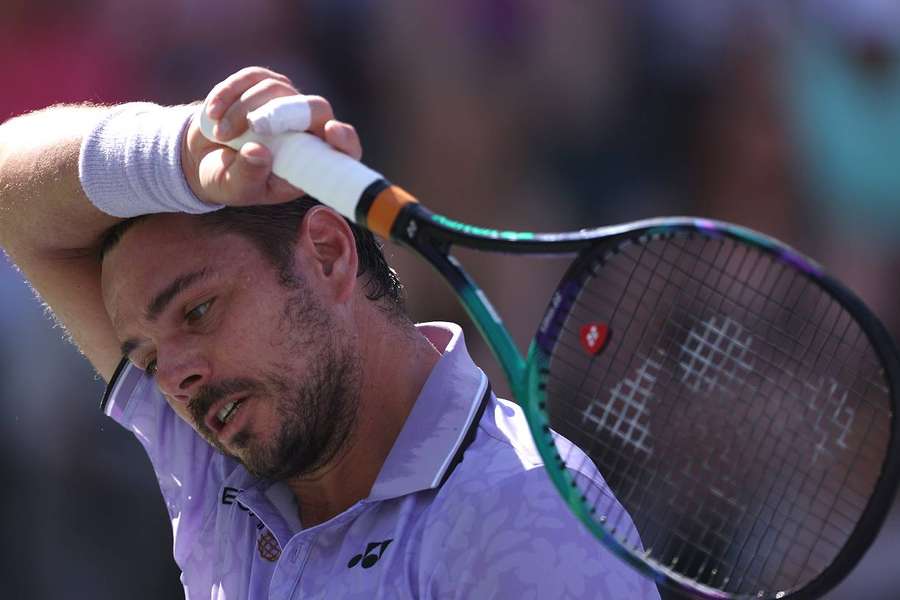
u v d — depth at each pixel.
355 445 7.77
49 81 17.88
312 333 7.52
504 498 7.16
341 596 7.37
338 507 7.92
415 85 17.23
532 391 6.58
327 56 17.56
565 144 17.20
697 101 17.27
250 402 7.53
